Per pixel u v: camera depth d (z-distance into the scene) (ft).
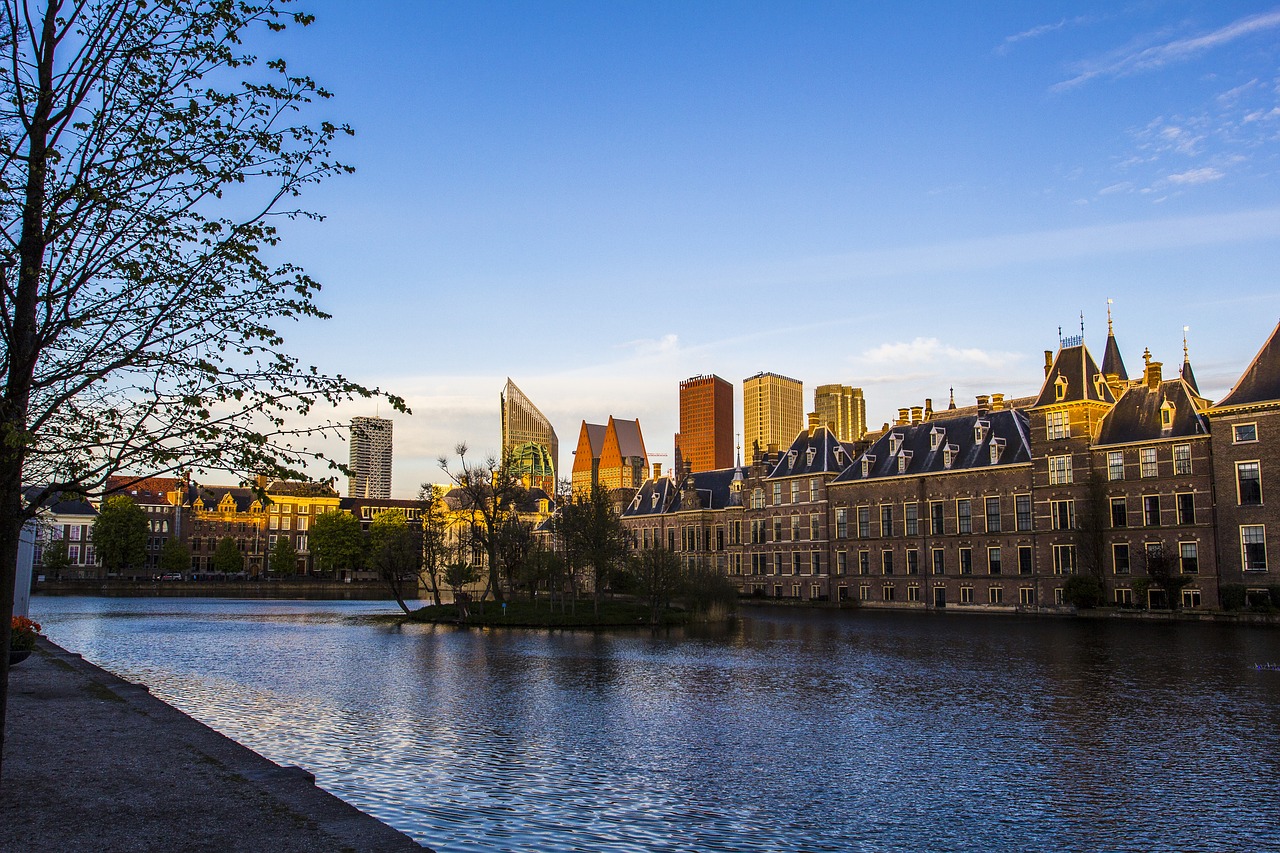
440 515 353.72
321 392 52.70
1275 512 237.25
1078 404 282.36
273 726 97.14
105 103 49.21
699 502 440.04
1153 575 254.88
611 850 58.80
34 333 47.14
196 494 629.51
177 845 45.06
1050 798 69.56
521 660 159.63
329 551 569.23
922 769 78.33
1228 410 246.47
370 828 47.98
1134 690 118.01
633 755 83.92
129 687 95.91
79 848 44.60
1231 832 61.67
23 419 45.29
